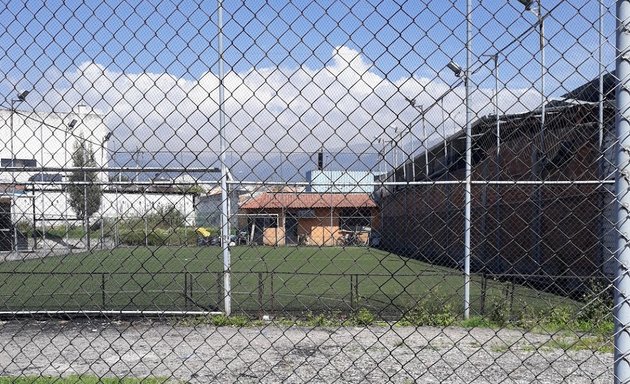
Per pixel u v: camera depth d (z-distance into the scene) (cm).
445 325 915
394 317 970
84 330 940
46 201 1194
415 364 730
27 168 392
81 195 926
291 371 686
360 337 873
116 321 984
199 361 741
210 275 1622
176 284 1502
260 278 1030
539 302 952
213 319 994
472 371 696
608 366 684
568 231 930
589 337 762
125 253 1797
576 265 954
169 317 987
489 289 1022
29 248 1120
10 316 1005
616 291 271
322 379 614
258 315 1031
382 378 664
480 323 912
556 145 544
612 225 298
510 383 646
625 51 264
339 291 1437
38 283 1465
